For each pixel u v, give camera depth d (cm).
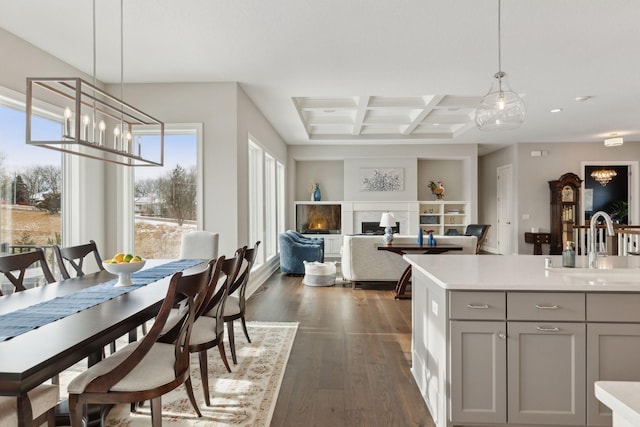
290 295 537
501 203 986
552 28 331
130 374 173
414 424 218
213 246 405
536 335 198
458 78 459
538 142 888
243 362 302
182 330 182
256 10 302
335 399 246
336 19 316
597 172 880
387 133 845
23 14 310
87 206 442
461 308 200
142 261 260
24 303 205
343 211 942
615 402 76
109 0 288
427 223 978
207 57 395
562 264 252
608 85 487
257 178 645
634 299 194
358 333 374
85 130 238
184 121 471
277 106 580
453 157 923
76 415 163
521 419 198
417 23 322
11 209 358
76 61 405
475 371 200
